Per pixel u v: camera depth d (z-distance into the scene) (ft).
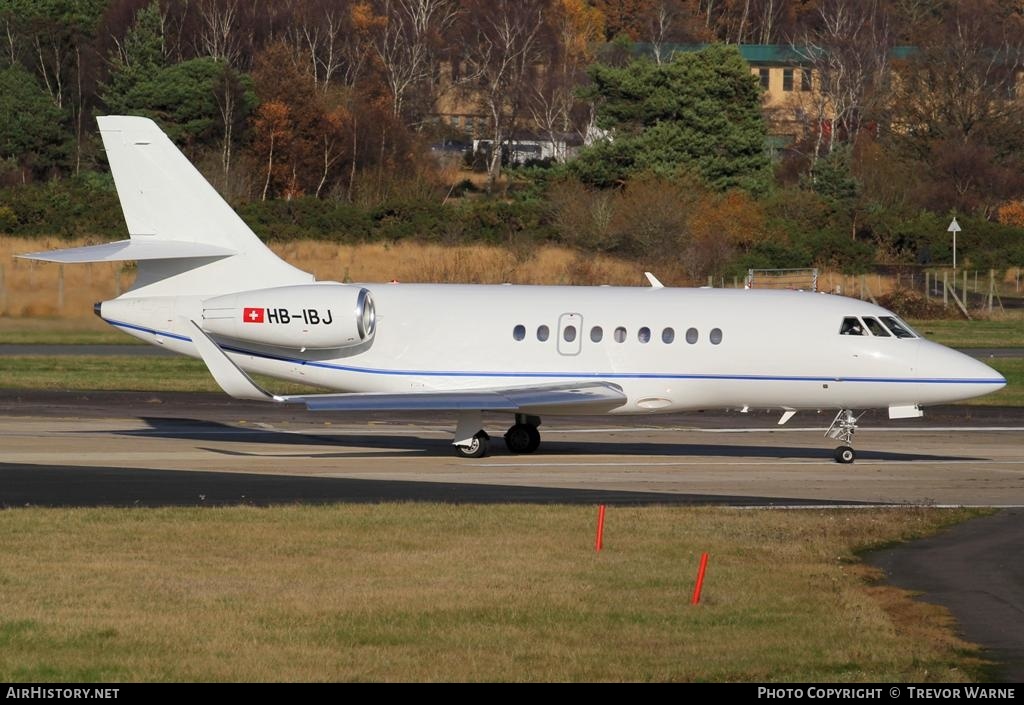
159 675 150.41
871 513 257.55
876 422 424.87
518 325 339.98
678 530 234.99
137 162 344.28
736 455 346.74
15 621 169.68
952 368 326.24
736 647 164.76
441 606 180.04
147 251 335.88
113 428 375.66
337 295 337.31
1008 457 347.56
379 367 343.87
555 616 176.45
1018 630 175.52
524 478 298.15
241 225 347.36
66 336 598.75
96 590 185.78
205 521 235.81
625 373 336.08
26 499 259.80
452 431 387.55
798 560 214.69
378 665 154.81
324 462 319.06
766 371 331.77
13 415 397.19
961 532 241.96
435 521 238.68
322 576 196.03
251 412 419.95
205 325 341.82
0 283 650.84
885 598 192.75
